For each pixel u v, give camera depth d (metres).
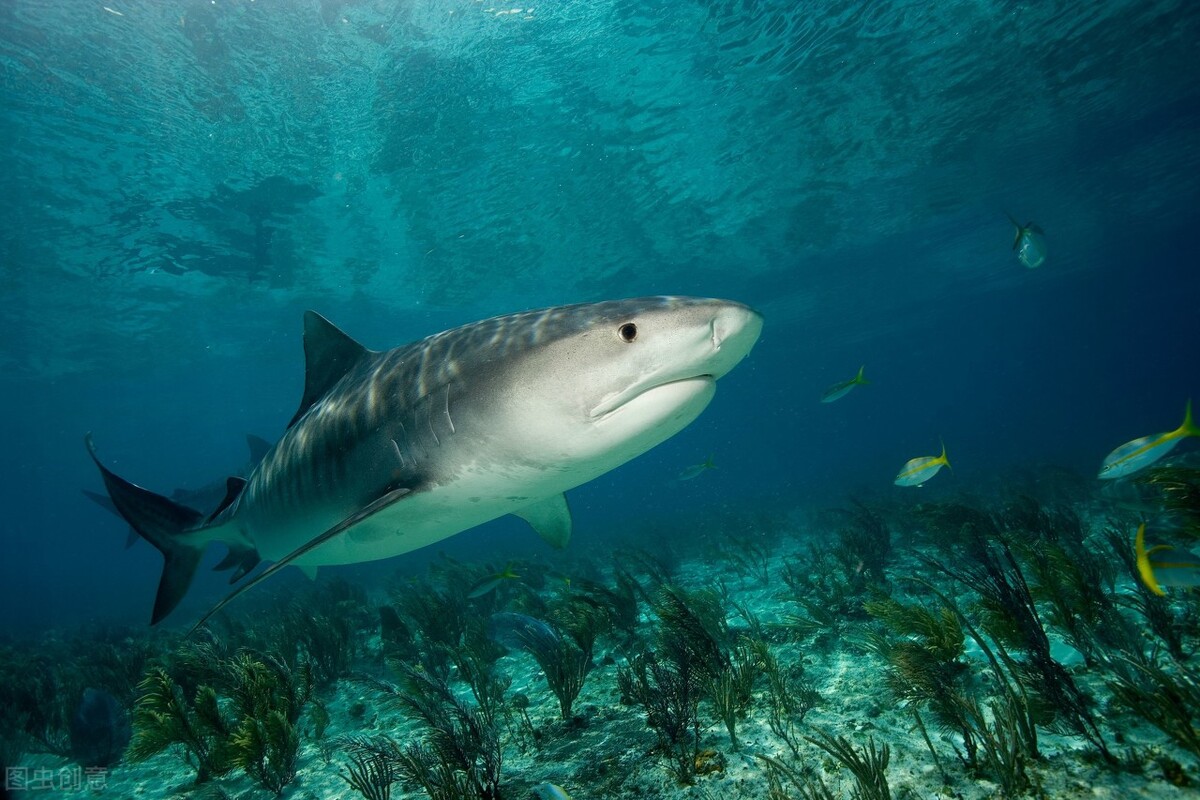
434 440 3.60
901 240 24.73
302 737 4.98
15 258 16.88
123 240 16.64
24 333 22.88
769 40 11.88
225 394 39.41
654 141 14.97
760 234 21.72
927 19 11.74
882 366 71.69
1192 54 14.50
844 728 3.31
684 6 10.84
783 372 56.75
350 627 7.79
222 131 12.60
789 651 5.02
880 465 34.72
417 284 22.61
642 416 3.13
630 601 6.57
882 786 2.52
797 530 15.62
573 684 4.28
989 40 12.66
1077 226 27.88
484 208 17.31
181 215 15.65
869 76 13.34
